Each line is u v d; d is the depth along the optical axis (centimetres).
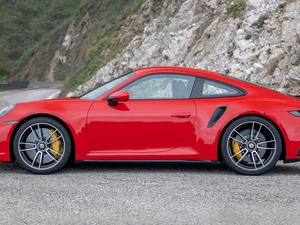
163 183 504
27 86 6197
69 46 6819
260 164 561
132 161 562
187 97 574
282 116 559
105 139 559
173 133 560
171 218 380
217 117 561
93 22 6044
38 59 7625
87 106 563
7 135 555
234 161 560
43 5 10650
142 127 558
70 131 562
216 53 1650
